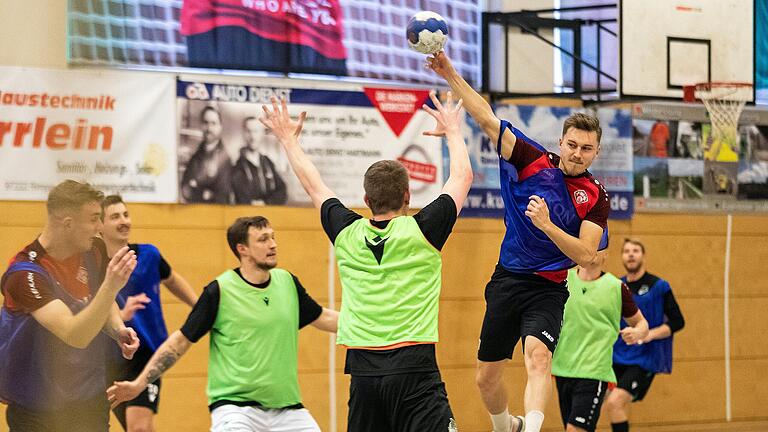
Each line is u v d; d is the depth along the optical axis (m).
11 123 14.69
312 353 16.55
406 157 17.09
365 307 7.57
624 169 18.70
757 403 19.59
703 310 19.28
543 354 8.79
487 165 17.80
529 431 8.45
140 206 15.41
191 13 15.71
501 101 17.89
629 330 12.38
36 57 14.95
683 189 19.16
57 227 7.07
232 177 16.00
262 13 16.14
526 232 9.00
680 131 19.16
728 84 18.47
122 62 15.29
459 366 17.42
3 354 6.96
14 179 14.64
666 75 18.06
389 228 7.62
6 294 6.96
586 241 8.76
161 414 15.48
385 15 17.00
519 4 18.59
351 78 16.83
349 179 16.73
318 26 16.50
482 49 17.52
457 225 17.58
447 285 17.45
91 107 15.12
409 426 7.41
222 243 15.90
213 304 9.62
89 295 7.25
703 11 18.36
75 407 7.15
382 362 7.45
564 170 8.95
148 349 11.07
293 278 10.09
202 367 15.77
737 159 19.52
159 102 15.55
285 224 16.36
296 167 8.20
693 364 19.16
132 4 15.37
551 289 9.16
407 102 17.14
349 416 7.75
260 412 9.65
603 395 12.70
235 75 16.12
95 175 15.09
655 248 18.92
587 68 19.03
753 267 19.73
